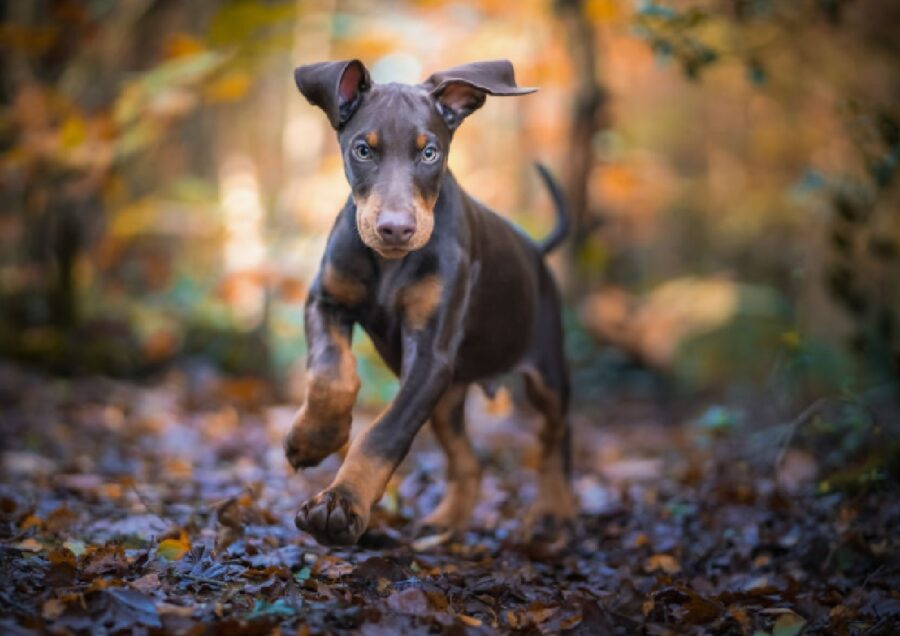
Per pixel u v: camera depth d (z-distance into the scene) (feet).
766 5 20.16
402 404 11.80
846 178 19.56
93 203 35.73
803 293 36.35
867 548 13.89
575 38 32.81
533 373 15.81
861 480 15.15
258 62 32.27
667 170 44.60
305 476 19.21
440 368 12.09
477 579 12.51
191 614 9.66
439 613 10.28
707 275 50.52
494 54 33.55
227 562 11.81
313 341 12.36
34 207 31.09
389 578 11.62
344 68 11.62
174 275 37.83
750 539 14.93
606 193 36.78
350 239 12.23
